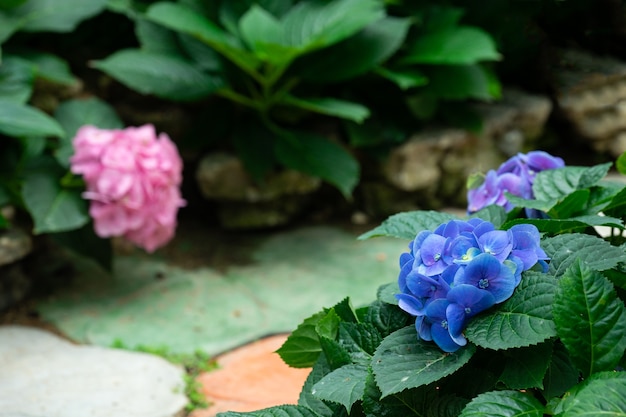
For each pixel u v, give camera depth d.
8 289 3.18
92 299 3.29
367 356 1.23
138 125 3.98
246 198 3.92
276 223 4.08
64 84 3.75
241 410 2.40
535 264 1.15
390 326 1.26
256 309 3.19
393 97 4.09
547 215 1.46
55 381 2.52
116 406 2.37
